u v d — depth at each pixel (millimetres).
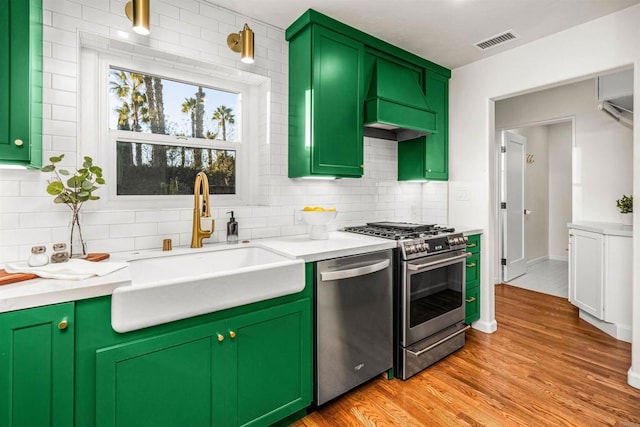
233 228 2031
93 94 1738
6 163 1236
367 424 1661
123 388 1152
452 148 3113
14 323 994
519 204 4621
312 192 2504
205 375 1332
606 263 2701
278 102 2295
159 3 1807
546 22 2244
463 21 2229
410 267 2070
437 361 2289
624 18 2074
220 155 2238
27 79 1265
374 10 2088
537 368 2188
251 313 1458
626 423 1634
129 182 1894
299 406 1646
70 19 1561
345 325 1829
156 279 1656
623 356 2340
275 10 2070
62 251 1404
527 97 4035
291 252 1698
